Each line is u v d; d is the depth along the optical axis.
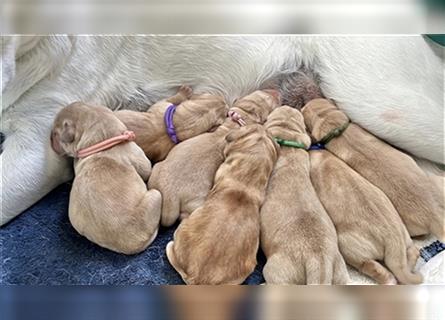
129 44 0.51
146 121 0.50
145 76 0.53
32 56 0.47
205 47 0.53
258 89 0.56
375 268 0.43
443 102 0.51
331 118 0.51
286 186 0.46
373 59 0.52
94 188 0.44
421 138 0.50
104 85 0.52
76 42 0.49
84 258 0.45
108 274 0.44
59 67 0.49
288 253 0.43
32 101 0.49
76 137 0.47
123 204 0.44
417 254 0.44
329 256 0.42
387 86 0.51
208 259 0.42
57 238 0.47
